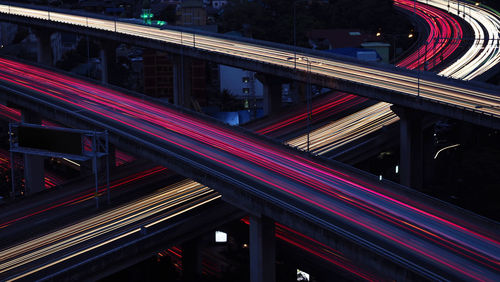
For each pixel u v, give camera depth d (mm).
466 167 141250
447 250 72250
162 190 107438
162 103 138500
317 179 94562
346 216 80812
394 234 75938
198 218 94312
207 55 161750
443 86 130500
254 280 90000
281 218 82438
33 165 128875
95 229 93125
